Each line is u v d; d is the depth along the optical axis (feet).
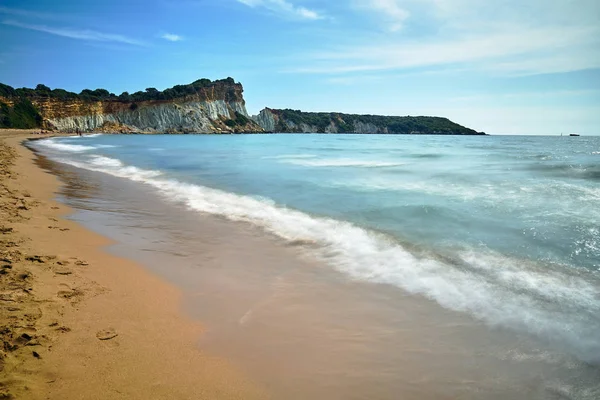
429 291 15.78
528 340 12.07
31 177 45.16
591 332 12.42
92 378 9.63
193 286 16.22
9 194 32.22
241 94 508.94
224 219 28.37
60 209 29.84
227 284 16.52
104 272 17.08
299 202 34.40
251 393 9.53
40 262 17.13
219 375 10.18
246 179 50.06
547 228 24.11
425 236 23.31
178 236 23.86
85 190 40.04
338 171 58.59
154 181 48.55
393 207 31.09
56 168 60.03
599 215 27.02
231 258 19.92
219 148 137.08
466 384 10.03
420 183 44.01
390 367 10.75
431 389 9.84
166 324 12.80
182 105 403.95
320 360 11.04
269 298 15.19
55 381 9.37
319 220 27.81
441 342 12.04
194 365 10.56
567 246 20.75
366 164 70.28
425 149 129.80
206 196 37.73
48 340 11.06
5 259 16.88
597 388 9.79
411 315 13.80
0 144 91.76
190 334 12.25
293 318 13.55
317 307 14.43
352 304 14.70
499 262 18.78
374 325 13.10
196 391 9.47
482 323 13.16
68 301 13.71
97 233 23.79
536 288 15.80
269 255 20.45
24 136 177.17
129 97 386.32
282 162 76.95
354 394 9.62
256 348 11.58
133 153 105.50
